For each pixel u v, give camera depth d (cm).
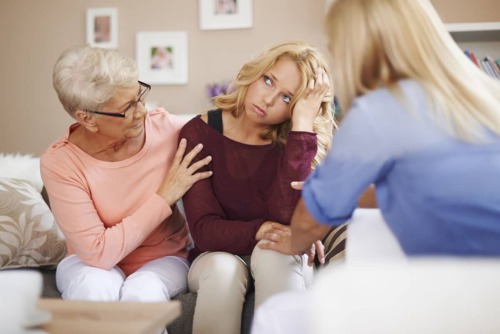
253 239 176
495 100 119
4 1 464
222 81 438
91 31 452
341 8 129
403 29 122
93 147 189
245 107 189
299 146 179
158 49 444
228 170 192
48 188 184
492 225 110
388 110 116
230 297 165
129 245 180
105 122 178
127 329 95
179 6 443
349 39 126
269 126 193
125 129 181
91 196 188
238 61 436
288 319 117
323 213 128
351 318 92
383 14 123
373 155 116
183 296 180
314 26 427
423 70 119
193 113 441
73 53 178
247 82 187
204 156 193
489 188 110
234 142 193
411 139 113
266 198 192
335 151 120
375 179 121
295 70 182
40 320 97
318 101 183
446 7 399
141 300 169
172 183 187
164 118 205
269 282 166
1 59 465
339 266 96
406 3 124
